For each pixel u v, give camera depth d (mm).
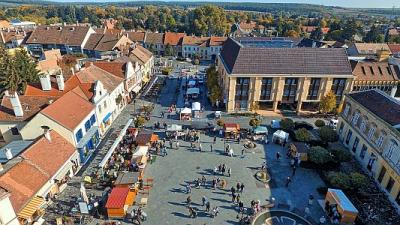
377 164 45812
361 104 52312
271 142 57094
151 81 92812
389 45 121688
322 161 47938
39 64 87375
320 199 41875
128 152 51281
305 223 37656
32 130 47344
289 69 68375
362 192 43281
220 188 43719
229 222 37500
